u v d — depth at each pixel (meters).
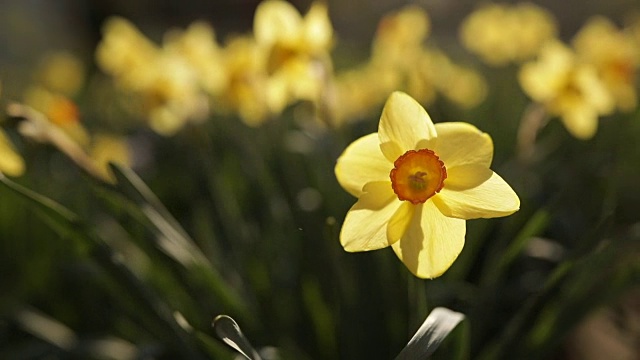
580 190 1.17
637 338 0.97
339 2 4.01
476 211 0.60
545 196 1.11
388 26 1.17
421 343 0.61
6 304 1.07
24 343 1.02
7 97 2.33
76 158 0.75
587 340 1.10
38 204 0.72
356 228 0.61
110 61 1.30
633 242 0.77
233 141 1.23
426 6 3.48
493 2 3.50
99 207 1.12
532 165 1.15
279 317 0.86
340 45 3.54
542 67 0.96
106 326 1.04
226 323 0.63
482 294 0.79
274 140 1.19
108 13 4.83
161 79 1.03
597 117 1.44
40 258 1.10
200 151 1.05
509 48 1.80
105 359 0.85
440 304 0.84
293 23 0.80
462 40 3.00
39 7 4.71
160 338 0.81
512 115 1.59
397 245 0.61
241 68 0.98
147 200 0.76
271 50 0.80
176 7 5.26
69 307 1.08
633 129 1.43
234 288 0.88
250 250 0.89
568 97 0.93
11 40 4.25
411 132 0.61
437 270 0.60
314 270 0.82
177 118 1.05
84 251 0.75
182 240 0.77
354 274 0.81
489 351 0.79
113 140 1.56
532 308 0.75
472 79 1.85
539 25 1.80
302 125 1.29
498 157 1.34
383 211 0.61
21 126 0.73
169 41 1.38
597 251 0.76
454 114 1.44
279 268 0.94
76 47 4.59
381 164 0.61
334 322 0.79
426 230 0.61
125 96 2.16
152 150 1.65
